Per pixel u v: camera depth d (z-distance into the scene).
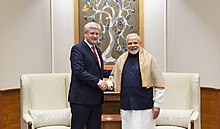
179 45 4.86
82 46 3.29
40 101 4.11
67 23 4.90
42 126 3.86
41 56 4.85
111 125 4.34
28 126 3.62
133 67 3.28
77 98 3.27
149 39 4.95
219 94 4.51
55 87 4.21
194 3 4.75
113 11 4.89
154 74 3.25
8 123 4.61
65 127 3.86
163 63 4.96
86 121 3.35
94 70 3.30
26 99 3.92
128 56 3.35
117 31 4.91
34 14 4.79
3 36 4.61
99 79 3.22
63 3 4.89
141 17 4.90
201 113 4.76
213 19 4.64
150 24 4.93
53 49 4.89
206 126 4.72
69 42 4.91
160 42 4.95
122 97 3.34
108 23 4.90
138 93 3.24
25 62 4.76
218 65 4.66
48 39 4.89
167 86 4.21
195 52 4.78
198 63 4.77
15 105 4.71
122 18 4.90
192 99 3.97
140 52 3.30
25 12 4.75
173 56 4.91
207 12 4.67
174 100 4.15
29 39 4.77
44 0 4.84
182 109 4.09
